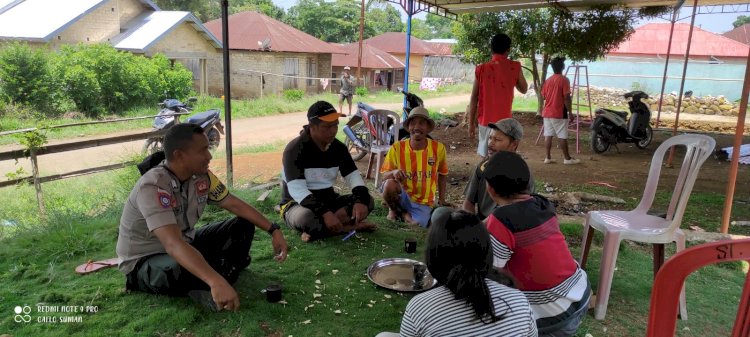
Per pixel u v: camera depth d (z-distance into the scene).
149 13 23.56
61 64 16.53
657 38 26.61
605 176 7.83
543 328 2.33
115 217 5.16
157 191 2.89
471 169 8.09
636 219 3.59
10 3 21.42
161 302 3.20
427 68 40.69
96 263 3.79
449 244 1.85
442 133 11.82
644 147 10.45
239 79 25.56
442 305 1.89
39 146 6.81
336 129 4.30
